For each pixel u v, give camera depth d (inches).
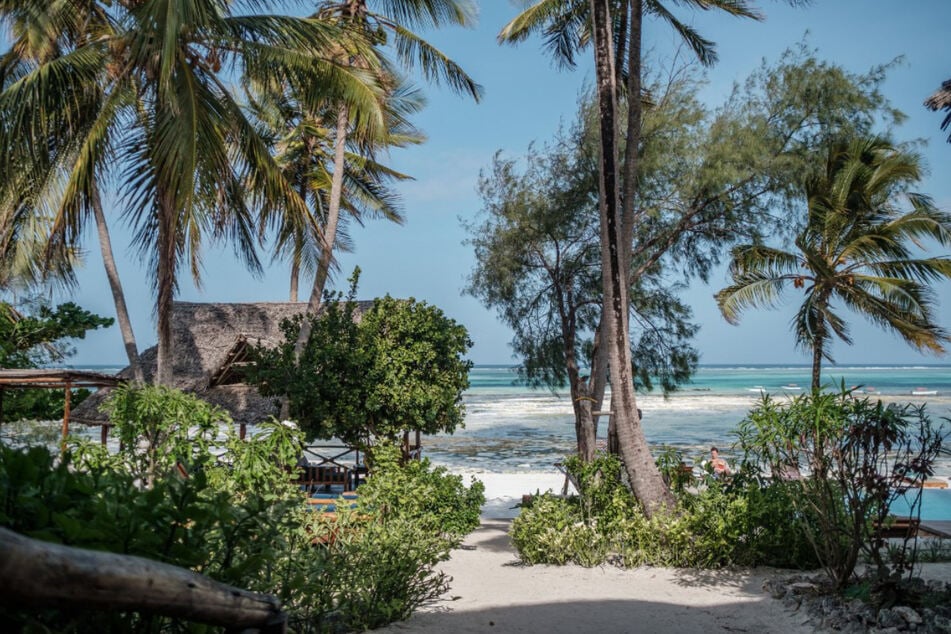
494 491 888.9
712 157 634.2
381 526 300.5
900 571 264.4
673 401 2790.4
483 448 1473.9
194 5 430.3
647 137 663.1
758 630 256.8
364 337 587.2
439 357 609.9
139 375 666.8
